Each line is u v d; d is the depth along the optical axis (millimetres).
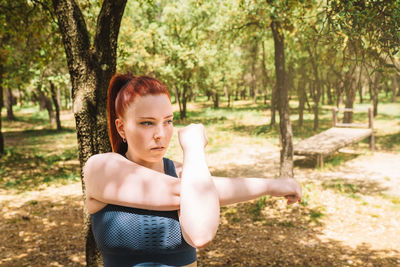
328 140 14141
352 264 5762
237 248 6527
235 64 40875
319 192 9633
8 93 36312
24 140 21938
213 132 22875
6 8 6152
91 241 3768
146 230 810
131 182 798
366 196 9281
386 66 2197
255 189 854
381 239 6715
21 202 9328
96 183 815
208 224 718
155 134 812
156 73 22328
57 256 6266
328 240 6746
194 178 771
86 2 5434
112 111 934
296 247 6500
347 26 2232
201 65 24344
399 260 5840
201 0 8727
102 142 3699
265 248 6492
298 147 13234
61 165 14102
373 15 2070
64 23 3576
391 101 42812
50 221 7996
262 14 7746
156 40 22312
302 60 14219
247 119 31844
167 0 25656
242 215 8188
